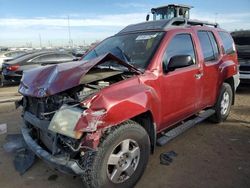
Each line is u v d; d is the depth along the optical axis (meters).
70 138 2.73
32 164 3.88
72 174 2.77
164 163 3.88
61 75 3.10
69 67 3.27
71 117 2.65
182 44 4.10
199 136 4.90
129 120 3.10
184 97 4.08
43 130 3.03
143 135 3.19
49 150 3.02
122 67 3.55
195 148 4.40
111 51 4.09
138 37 4.11
